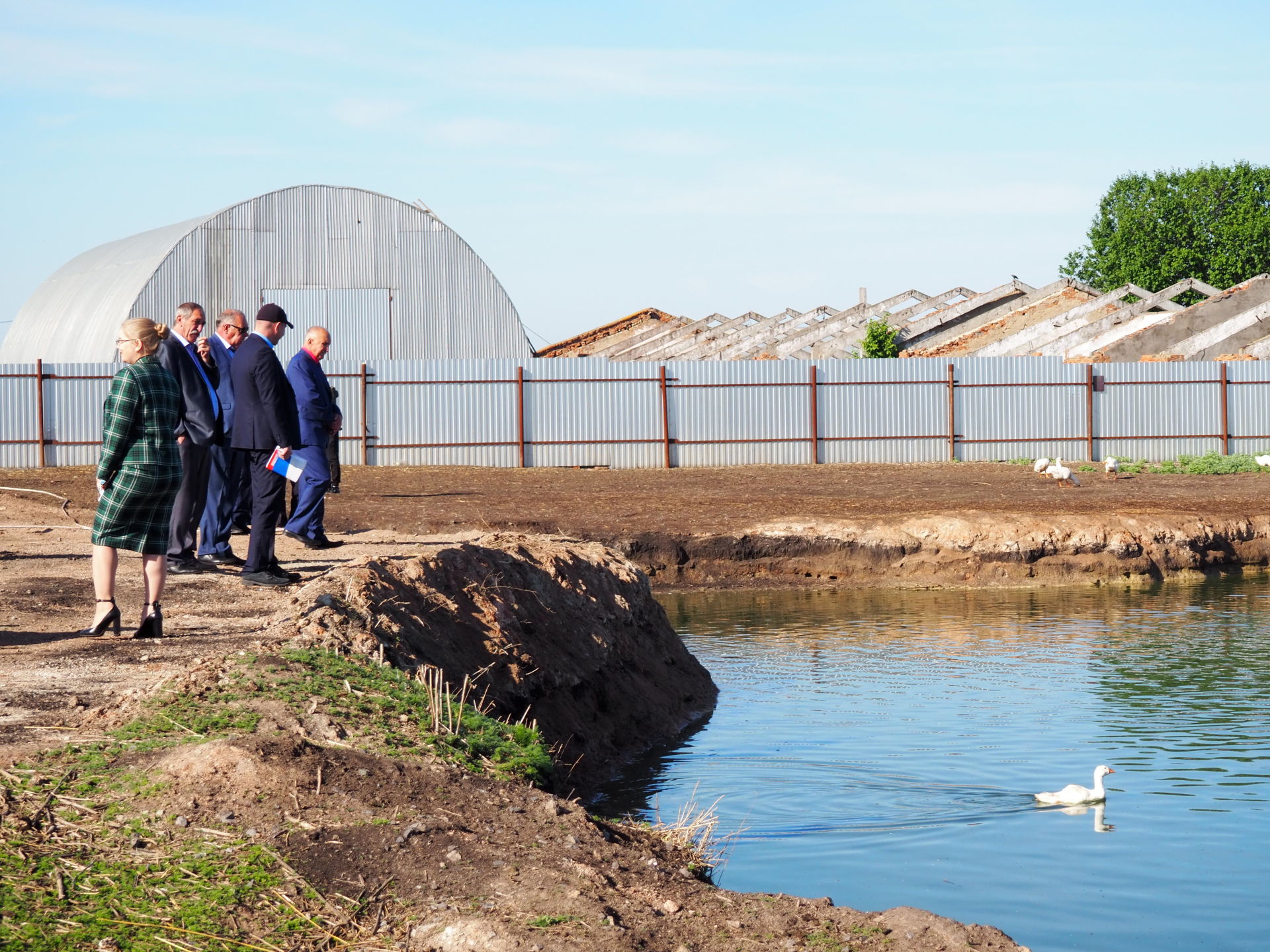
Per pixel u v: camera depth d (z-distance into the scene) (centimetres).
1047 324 4384
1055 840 755
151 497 819
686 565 2127
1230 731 1029
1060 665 1341
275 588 1052
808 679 1297
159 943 436
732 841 762
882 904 647
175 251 3653
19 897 449
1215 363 3734
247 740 581
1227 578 2159
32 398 3127
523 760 679
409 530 2072
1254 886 675
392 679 755
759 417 3556
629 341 5366
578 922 474
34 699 659
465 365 3409
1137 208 7762
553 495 2655
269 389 1031
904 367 3612
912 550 2164
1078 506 2466
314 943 452
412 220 3875
